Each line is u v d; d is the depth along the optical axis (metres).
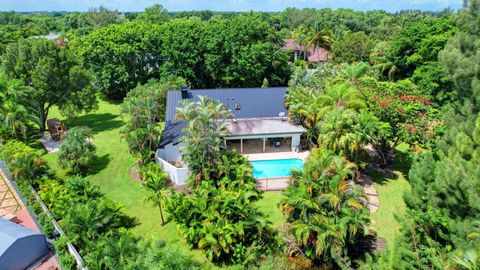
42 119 42.62
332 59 74.50
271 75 57.31
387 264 14.62
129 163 34.03
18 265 20.14
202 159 26.86
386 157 31.17
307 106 34.66
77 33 108.50
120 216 25.03
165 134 33.81
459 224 14.30
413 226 15.73
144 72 56.91
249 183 27.47
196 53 54.06
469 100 19.48
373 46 68.62
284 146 37.38
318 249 18.16
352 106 31.00
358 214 19.23
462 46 21.25
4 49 66.38
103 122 46.97
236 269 19.58
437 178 16.39
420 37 47.62
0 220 22.53
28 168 29.09
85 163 31.55
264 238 21.08
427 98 33.22
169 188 26.64
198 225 21.78
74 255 20.45
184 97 38.81
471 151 16.39
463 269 11.29
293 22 145.00
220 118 33.75
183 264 18.33
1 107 37.72
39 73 39.12
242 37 54.22
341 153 26.16
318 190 20.03
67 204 23.77
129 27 56.53
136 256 18.33
